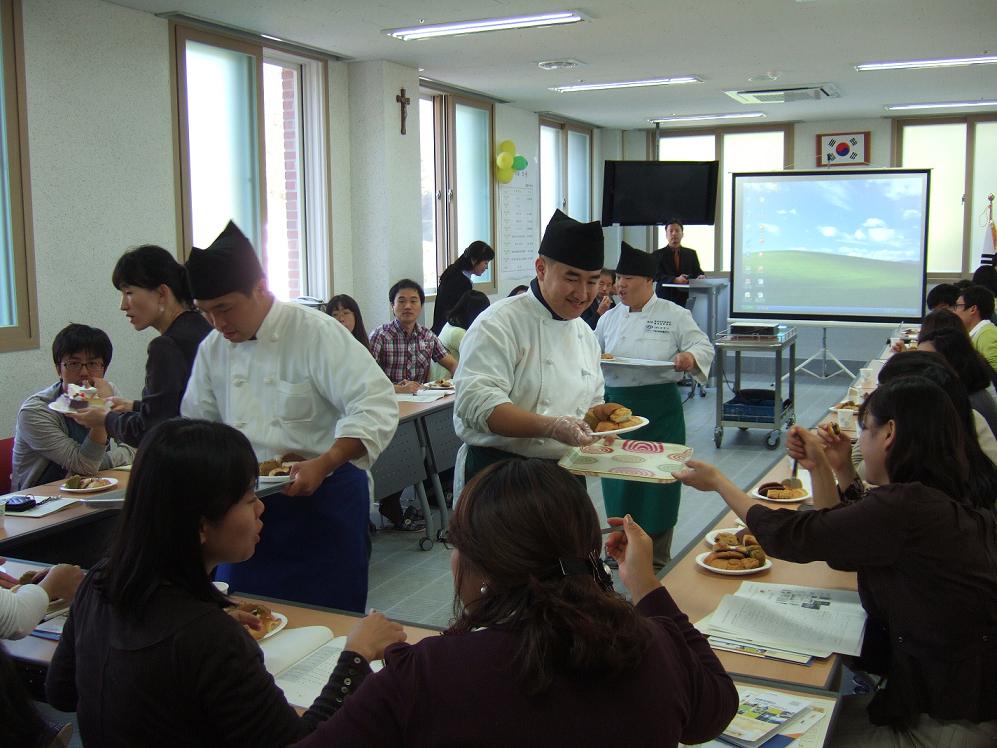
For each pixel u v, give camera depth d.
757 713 1.54
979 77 8.11
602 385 2.93
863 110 10.38
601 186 12.04
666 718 0.99
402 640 1.45
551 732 0.93
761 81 8.27
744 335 6.77
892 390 1.86
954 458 1.81
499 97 9.02
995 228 10.60
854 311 8.13
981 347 5.00
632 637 0.98
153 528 1.30
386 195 7.10
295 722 1.30
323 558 2.33
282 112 6.75
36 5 4.59
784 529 1.86
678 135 11.95
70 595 1.95
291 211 6.89
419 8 5.36
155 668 1.27
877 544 1.76
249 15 5.44
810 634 1.87
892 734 1.79
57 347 3.33
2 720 1.20
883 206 7.95
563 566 1.01
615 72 7.68
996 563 1.76
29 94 4.58
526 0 5.23
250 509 1.38
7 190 4.52
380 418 2.25
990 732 1.75
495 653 0.96
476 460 2.64
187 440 1.32
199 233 5.79
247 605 1.91
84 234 4.91
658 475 2.12
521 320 2.59
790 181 8.16
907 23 5.97
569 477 1.07
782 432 7.26
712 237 12.01
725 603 2.04
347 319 5.18
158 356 2.50
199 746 1.30
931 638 1.75
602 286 6.86
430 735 0.93
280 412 2.31
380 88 7.00
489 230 9.25
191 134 5.69
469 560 1.04
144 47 5.21
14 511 2.88
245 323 2.25
